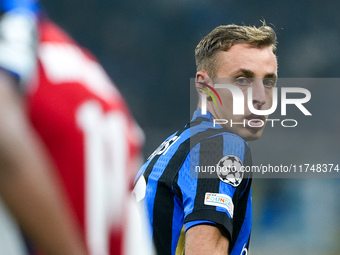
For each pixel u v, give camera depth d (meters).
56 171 3.57
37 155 3.06
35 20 3.60
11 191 2.97
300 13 63.00
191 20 63.66
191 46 63.75
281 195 46.03
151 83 62.81
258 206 45.97
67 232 3.09
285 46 63.12
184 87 63.19
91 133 3.69
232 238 7.96
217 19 63.56
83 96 3.74
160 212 7.85
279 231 45.66
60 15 63.12
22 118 3.11
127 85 62.88
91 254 3.70
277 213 45.91
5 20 3.45
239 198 7.88
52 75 3.69
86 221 3.68
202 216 7.34
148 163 8.56
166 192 7.83
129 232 4.00
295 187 46.09
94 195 3.69
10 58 3.27
